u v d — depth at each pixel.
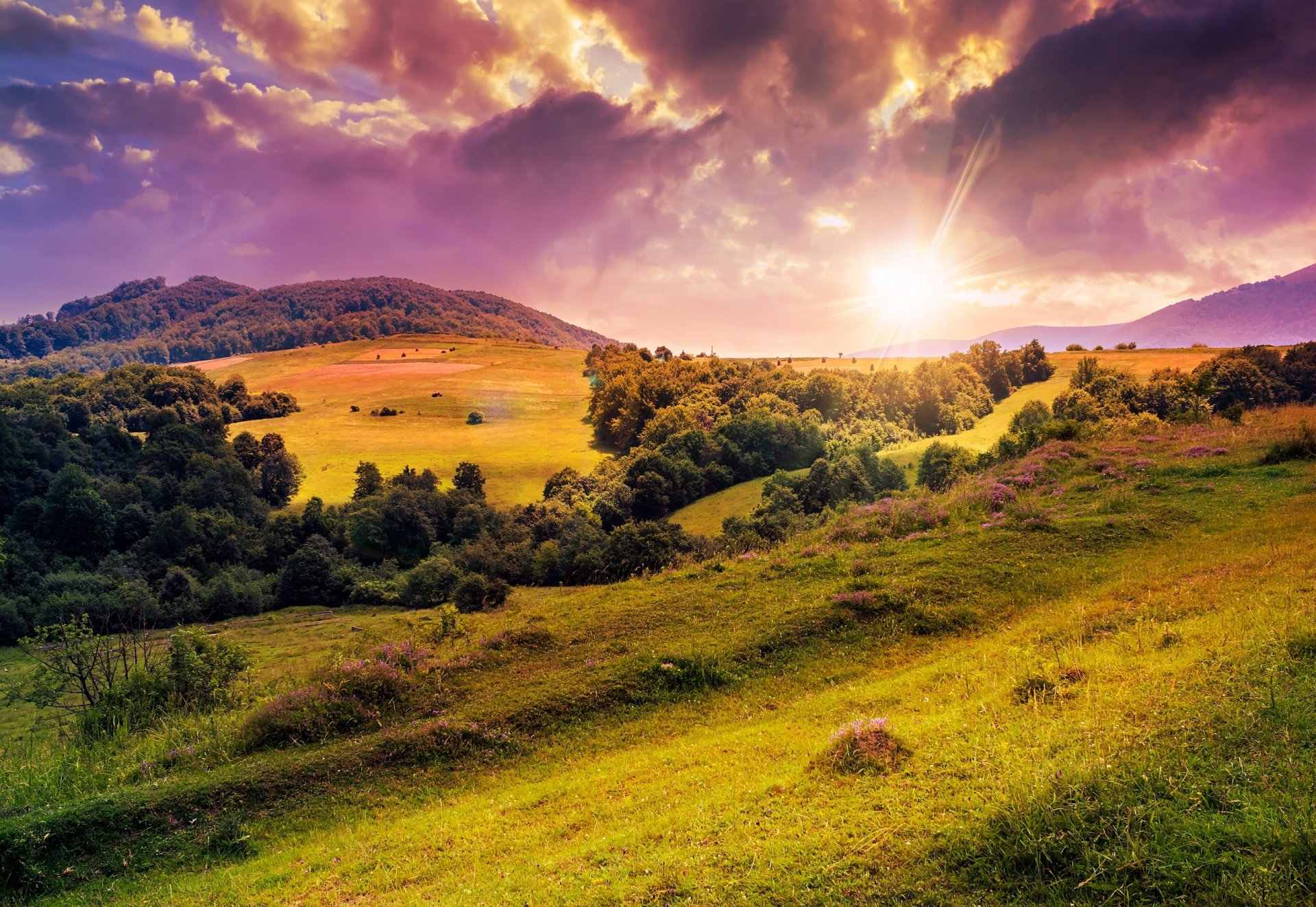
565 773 12.82
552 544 73.31
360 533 88.06
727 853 7.96
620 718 14.67
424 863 9.98
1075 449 28.39
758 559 22.91
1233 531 18.30
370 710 15.64
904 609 17.12
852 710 12.56
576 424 163.50
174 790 12.71
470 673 16.91
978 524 21.94
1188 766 7.36
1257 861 5.98
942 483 31.95
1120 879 6.27
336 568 81.75
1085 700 9.64
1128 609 14.12
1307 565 14.19
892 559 20.14
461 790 12.89
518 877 8.69
